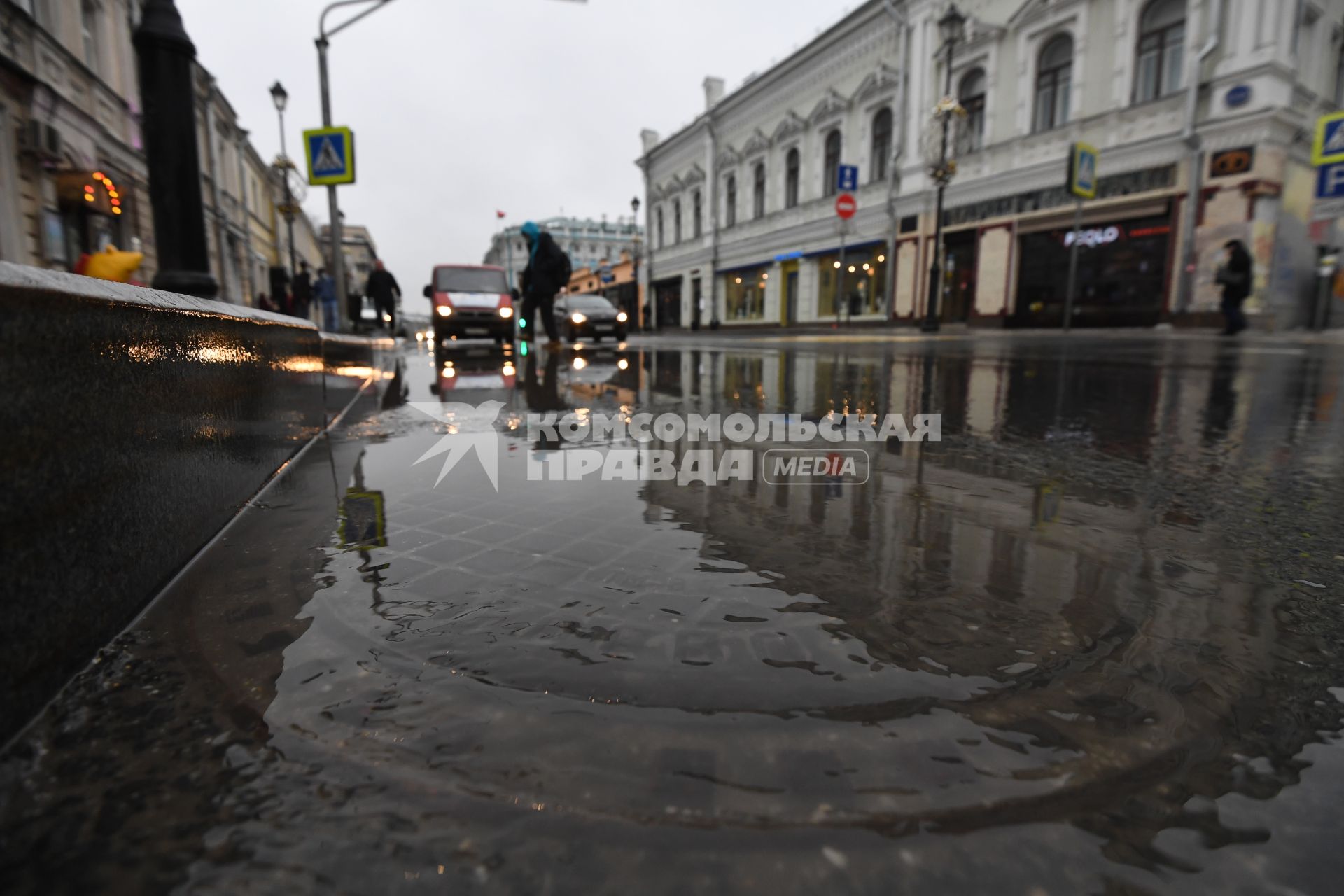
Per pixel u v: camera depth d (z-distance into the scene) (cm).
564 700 76
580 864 54
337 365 346
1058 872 53
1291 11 1266
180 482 121
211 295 280
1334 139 1230
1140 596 106
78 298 85
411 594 107
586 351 1000
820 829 57
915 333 1667
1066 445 238
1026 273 1733
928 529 142
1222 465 204
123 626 95
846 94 2216
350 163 1153
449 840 56
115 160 1274
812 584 111
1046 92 1647
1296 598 106
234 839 56
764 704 75
